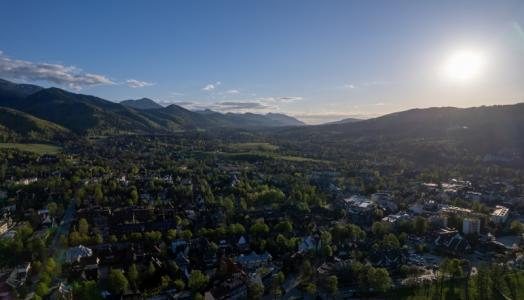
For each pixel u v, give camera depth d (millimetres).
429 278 191500
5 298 161875
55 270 180500
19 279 174875
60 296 160125
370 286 179875
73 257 196250
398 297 173750
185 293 174500
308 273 190000
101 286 176750
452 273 189000
